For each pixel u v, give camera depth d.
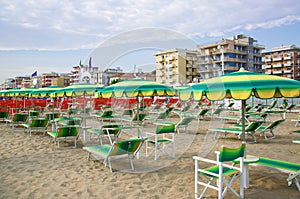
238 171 3.48
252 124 6.99
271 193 3.61
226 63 56.81
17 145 6.94
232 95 3.71
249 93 3.58
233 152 3.24
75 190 3.77
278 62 81.31
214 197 3.49
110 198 3.49
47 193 3.66
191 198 3.48
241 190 3.43
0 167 4.89
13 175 4.42
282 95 3.57
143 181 4.16
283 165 3.73
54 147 6.71
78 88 7.58
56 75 87.38
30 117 10.97
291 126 10.55
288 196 3.50
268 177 4.27
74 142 7.28
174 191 3.73
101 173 4.56
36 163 5.19
